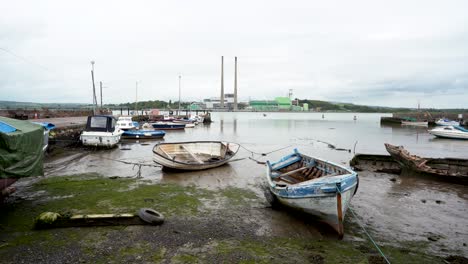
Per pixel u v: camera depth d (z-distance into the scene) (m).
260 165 19.73
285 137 42.78
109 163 19.20
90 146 24.30
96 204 11.13
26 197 11.78
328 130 59.62
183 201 11.82
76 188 13.13
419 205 12.16
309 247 8.22
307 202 9.57
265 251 7.89
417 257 7.92
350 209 11.47
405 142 39.34
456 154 29.14
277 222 9.91
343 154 26.27
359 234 9.23
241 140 37.66
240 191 13.48
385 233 9.41
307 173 13.76
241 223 9.77
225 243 8.29
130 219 9.30
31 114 38.97
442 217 10.91
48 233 8.48
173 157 17.70
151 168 17.84
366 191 14.02
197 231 9.02
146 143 31.20
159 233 8.73
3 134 8.65
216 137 41.00
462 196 13.48
